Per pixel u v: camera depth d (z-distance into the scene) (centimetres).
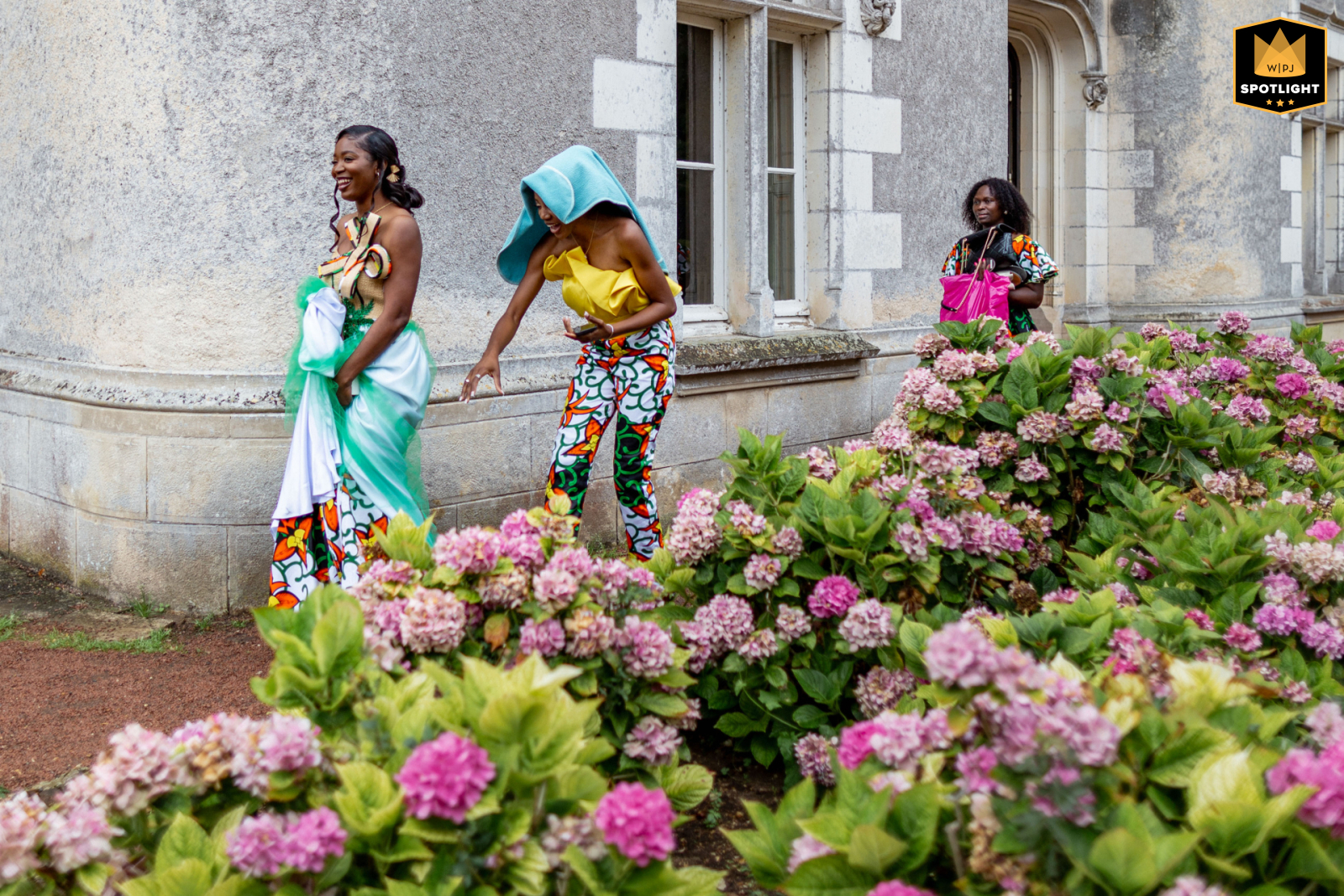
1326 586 296
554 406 583
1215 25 1087
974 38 852
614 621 271
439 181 530
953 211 844
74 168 516
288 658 213
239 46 473
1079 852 171
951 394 420
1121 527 369
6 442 579
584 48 589
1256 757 192
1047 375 436
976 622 278
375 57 501
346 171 412
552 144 578
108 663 430
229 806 206
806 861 190
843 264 752
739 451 362
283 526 412
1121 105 1109
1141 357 484
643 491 435
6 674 415
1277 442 540
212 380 481
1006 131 896
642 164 625
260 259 484
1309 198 1370
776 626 308
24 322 574
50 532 544
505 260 453
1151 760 196
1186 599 304
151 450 484
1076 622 271
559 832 193
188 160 473
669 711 267
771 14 698
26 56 549
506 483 565
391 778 191
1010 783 180
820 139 747
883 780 202
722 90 705
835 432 756
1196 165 1098
